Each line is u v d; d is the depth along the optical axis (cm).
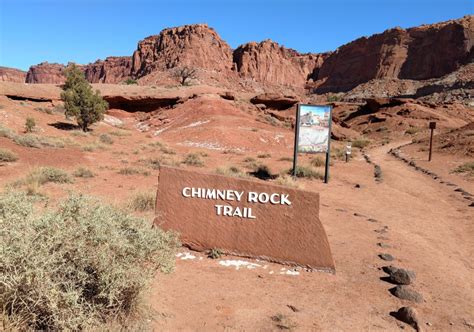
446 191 1662
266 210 680
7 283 319
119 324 379
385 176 2077
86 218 398
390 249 770
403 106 8838
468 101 13525
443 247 830
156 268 459
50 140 2506
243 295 532
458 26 19138
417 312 496
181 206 710
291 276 614
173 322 441
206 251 697
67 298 329
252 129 4469
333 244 784
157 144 3381
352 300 534
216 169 1875
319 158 2683
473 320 493
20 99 5834
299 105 1712
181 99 6450
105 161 2033
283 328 445
